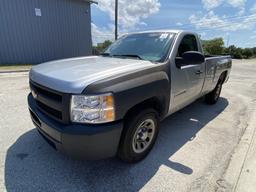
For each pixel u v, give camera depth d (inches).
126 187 85.5
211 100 201.3
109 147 80.4
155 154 110.6
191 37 142.0
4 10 462.3
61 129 76.2
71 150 77.7
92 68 92.3
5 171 91.9
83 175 91.7
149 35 135.7
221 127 148.9
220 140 128.5
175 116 170.1
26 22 501.4
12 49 489.7
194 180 91.0
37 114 90.6
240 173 95.8
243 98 237.5
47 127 83.0
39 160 100.7
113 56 131.0
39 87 88.5
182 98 128.4
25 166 95.9
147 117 97.1
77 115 74.8
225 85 324.8
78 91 73.5
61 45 586.2
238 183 89.2
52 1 539.8
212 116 171.8
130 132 89.0
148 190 84.4
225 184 88.7
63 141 77.0
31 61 528.4
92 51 681.6
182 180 90.8
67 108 75.4
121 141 88.5
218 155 111.3
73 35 610.5
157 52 117.6
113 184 86.8
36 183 85.5
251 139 129.1
